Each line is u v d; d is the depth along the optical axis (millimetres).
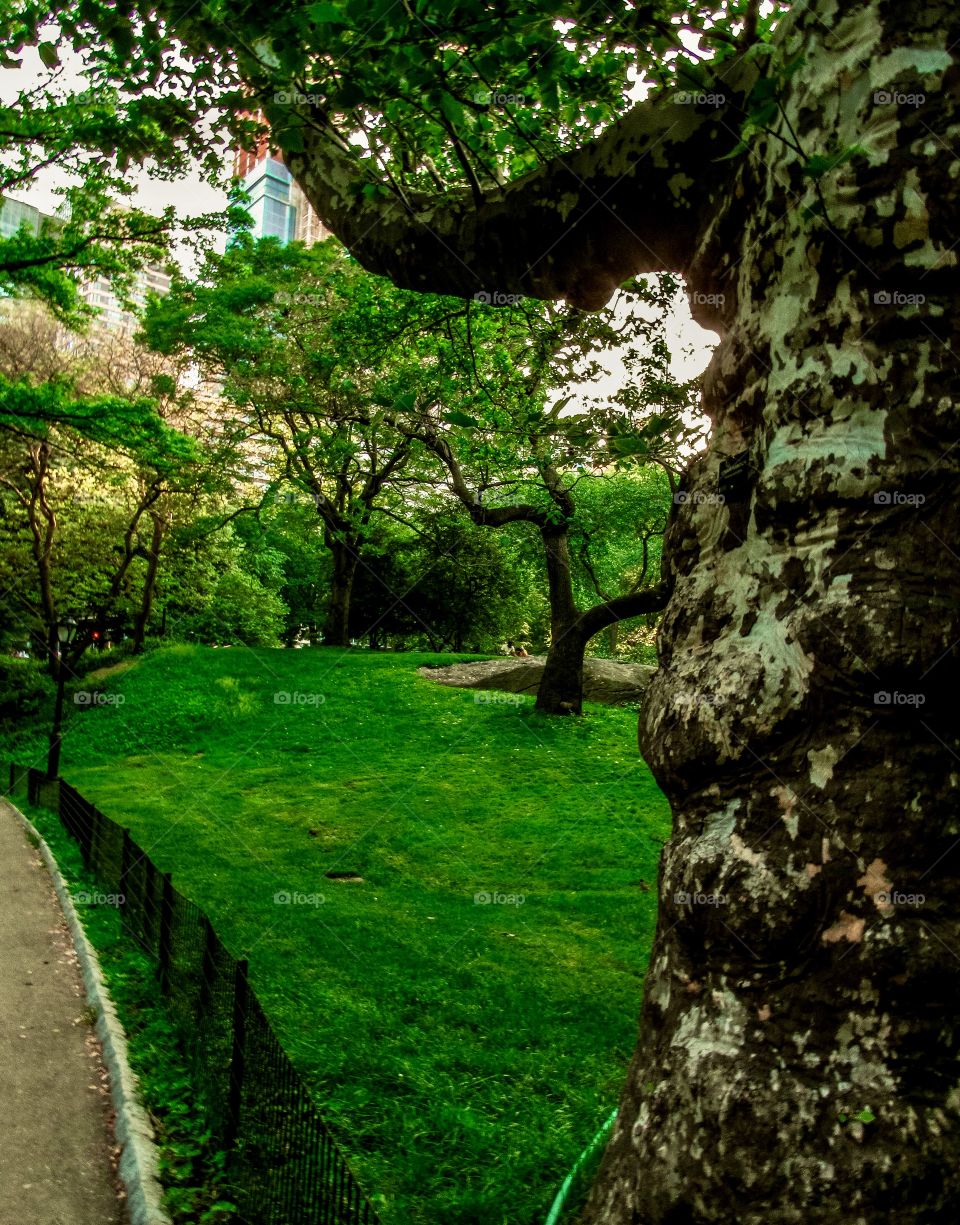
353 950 9031
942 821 2828
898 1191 2547
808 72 3271
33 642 35250
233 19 5090
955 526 2930
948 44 3047
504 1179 4867
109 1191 4664
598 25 5043
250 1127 4633
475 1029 7242
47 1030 6656
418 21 4652
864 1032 2729
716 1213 2703
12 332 26641
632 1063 3271
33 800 18312
